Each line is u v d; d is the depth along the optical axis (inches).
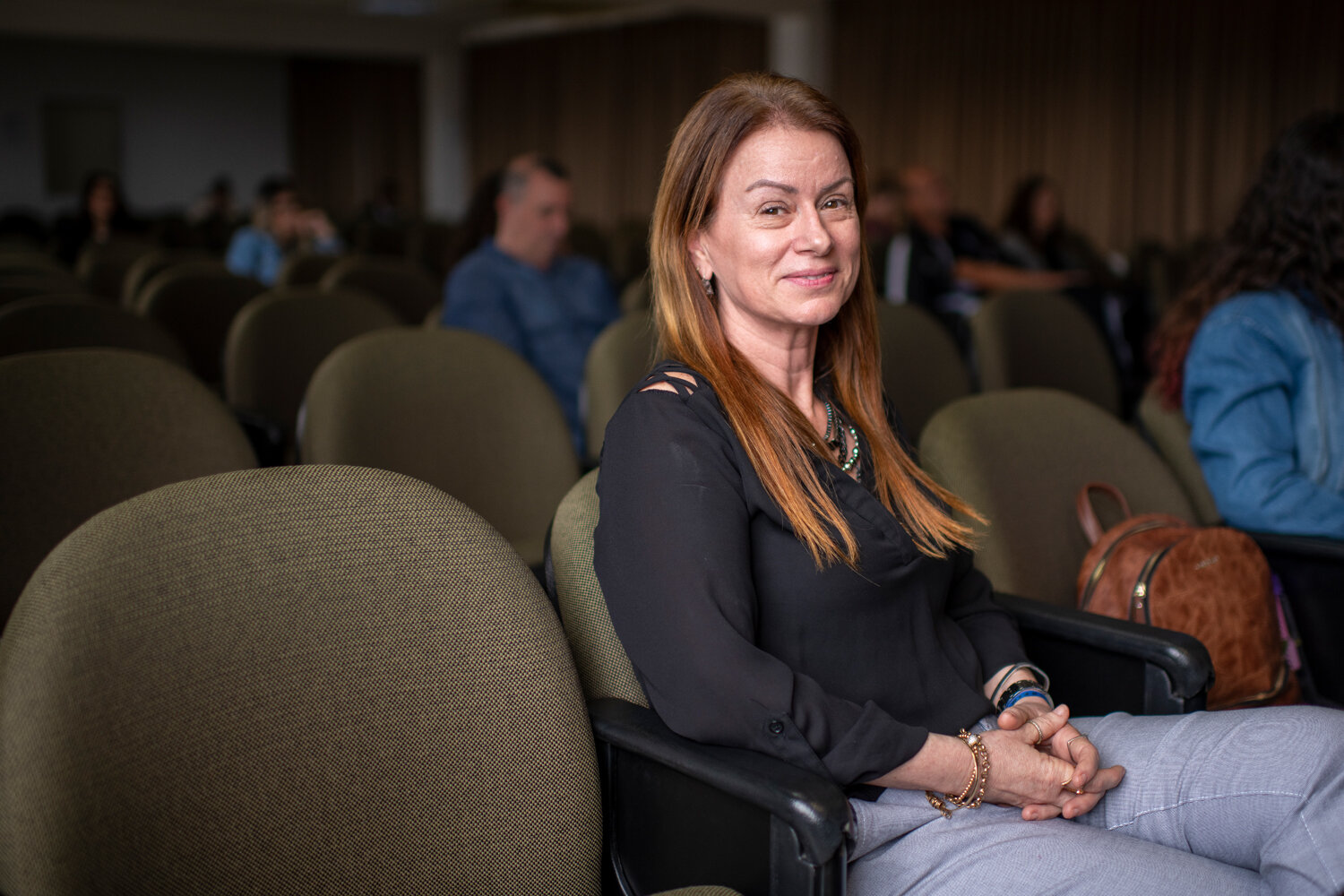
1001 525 65.5
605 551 45.6
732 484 45.3
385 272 189.6
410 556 41.9
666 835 43.9
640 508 44.6
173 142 649.0
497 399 88.6
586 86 514.0
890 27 386.6
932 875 44.4
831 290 48.5
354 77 633.0
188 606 37.5
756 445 46.2
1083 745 48.0
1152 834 47.8
